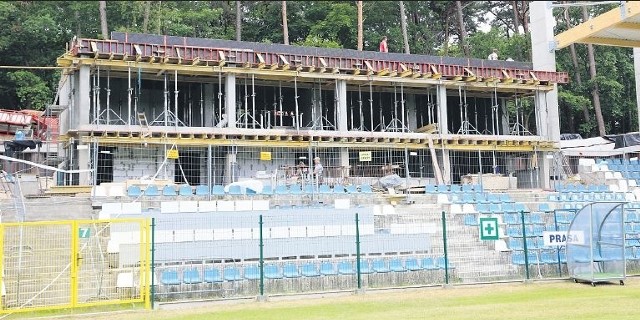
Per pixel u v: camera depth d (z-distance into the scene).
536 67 37.00
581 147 39.50
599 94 52.41
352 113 35.31
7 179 23.22
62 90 31.38
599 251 16.98
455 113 38.97
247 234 16.86
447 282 16.50
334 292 15.46
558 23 54.09
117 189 21.98
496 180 31.84
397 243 17.89
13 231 16.70
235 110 30.30
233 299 14.55
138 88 29.09
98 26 55.62
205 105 32.66
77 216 20.44
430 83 32.62
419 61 36.03
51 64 52.22
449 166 32.38
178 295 14.98
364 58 34.00
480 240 17.98
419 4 63.53
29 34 50.75
